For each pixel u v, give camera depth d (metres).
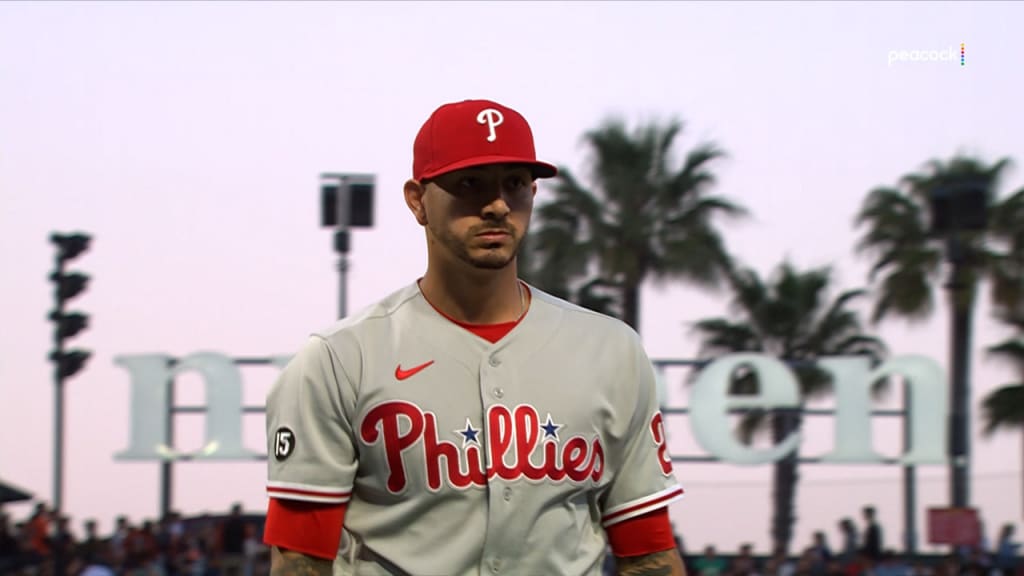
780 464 47.41
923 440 43.12
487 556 4.21
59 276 33.06
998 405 45.75
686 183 47.56
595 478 4.39
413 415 4.23
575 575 4.32
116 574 31.03
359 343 4.31
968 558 32.38
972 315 45.91
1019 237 46.38
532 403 4.28
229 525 31.33
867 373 43.84
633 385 4.46
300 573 4.29
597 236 46.62
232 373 43.03
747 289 49.81
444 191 4.23
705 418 44.19
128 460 41.41
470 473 4.21
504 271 4.35
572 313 4.51
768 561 32.00
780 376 44.25
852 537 32.69
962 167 47.38
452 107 4.30
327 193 28.08
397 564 4.25
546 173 4.29
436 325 4.34
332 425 4.29
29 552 32.38
